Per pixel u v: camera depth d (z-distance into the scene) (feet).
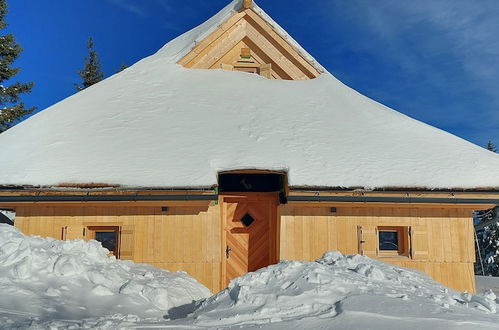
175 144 31.40
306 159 30.25
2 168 29.22
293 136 33.01
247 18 43.86
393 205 30.01
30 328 12.91
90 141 31.71
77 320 14.61
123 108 36.24
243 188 32.89
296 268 18.51
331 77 44.62
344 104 39.24
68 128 33.45
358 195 28.73
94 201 28.27
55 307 15.83
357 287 17.19
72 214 30.07
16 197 28.09
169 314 17.84
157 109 36.19
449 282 30.27
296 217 30.60
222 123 34.30
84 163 29.40
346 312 14.46
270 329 13.73
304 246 30.30
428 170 30.27
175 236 30.01
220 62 43.88
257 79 42.19
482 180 29.68
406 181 29.14
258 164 29.32
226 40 43.78
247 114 35.76
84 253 21.85
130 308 17.53
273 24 44.70
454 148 33.45
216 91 39.19
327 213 30.71
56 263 19.04
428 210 30.96
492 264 97.04
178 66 43.09
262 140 32.14
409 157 31.60
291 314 14.99
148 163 29.45
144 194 28.04
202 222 30.22
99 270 20.18
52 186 27.89
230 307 15.87
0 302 15.33
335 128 34.88
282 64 43.55
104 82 41.19
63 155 30.17
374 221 30.76
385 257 30.30
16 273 17.84
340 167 29.81
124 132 32.81
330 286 16.87
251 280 17.81
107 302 17.60
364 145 32.65
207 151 30.58
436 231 30.76
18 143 31.91
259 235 32.78
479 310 16.49
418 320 13.98
